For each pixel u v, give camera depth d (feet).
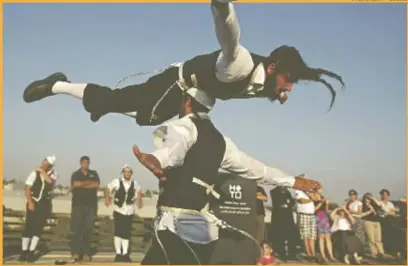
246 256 20.22
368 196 29.04
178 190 10.09
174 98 10.80
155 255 10.36
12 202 24.43
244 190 20.17
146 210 26.61
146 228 24.53
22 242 22.81
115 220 23.76
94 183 23.75
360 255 28.04
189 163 10.09
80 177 23.56
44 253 24.29
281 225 26.08
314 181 11.52
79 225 23.53
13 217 24.35
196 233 10.19
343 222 27.35
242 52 9.32
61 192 25.80
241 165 10.95
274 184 11.33
